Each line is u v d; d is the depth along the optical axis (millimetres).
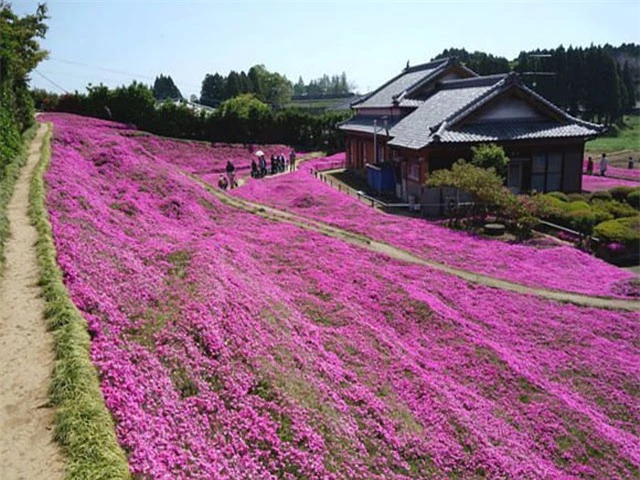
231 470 8648
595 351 16766
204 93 161375
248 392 10664
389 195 43656
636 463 12023
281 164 57688
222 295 13578
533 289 21500
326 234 25875
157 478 7523
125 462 7367
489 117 39281
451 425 11914
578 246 28312
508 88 38906
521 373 14797
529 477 10906
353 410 11523
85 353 9508
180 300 12961
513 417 13094
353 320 16172
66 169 22734
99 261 13969
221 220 25859
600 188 45750
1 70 24297
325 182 49594
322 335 14789
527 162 39062
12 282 12086
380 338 15320
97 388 8664
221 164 61094
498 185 31578
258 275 17891
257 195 39344
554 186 40219
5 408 8172
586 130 39438
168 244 17922
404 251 25422
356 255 23094
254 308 13969
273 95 157125
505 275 22953
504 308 19375
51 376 8891
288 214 30953
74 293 11750
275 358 12125
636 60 153125
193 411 9578
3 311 10844
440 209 36656
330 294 17938
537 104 39875
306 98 192875
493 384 14320
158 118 70500
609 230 27156
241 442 9344
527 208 30312
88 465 7035
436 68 52438
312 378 11984
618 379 15375
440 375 14273
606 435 12750
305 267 20344
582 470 11648
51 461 7203
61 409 8039
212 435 9289
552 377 15367
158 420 8867
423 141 37469
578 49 104188
